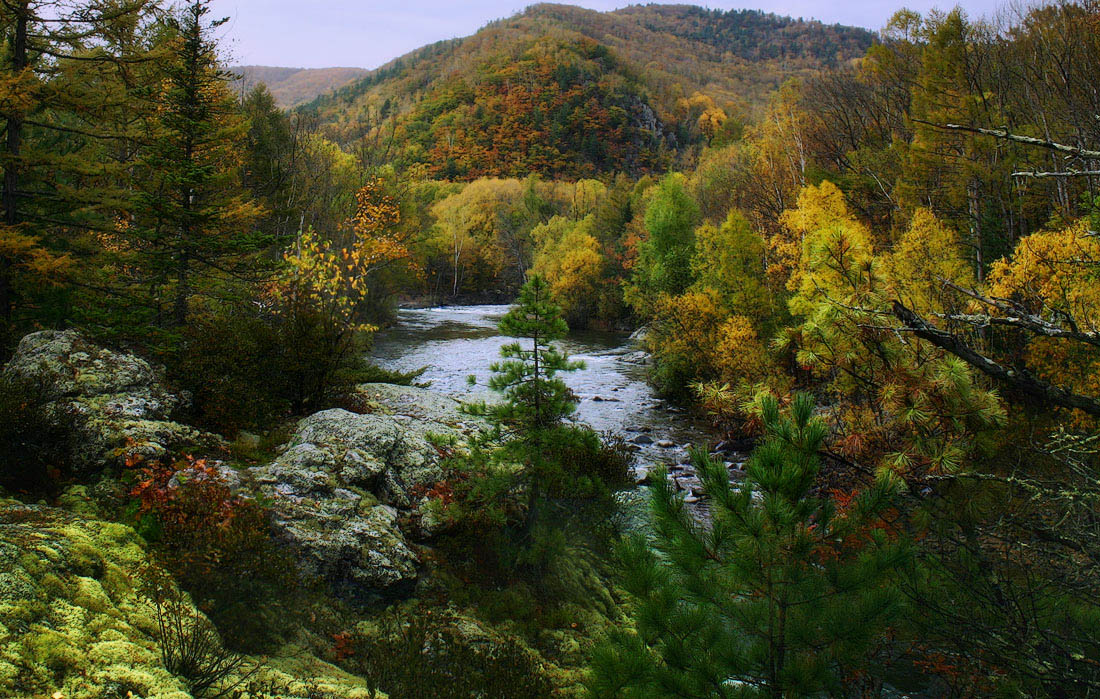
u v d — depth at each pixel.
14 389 6.87
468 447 9.50
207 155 12.66
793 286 18.22
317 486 7.31
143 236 11.49
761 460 3.87
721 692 3.74
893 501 4.44
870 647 3.89
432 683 5.09
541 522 8.82
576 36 158.62
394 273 38.88
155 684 3.70
